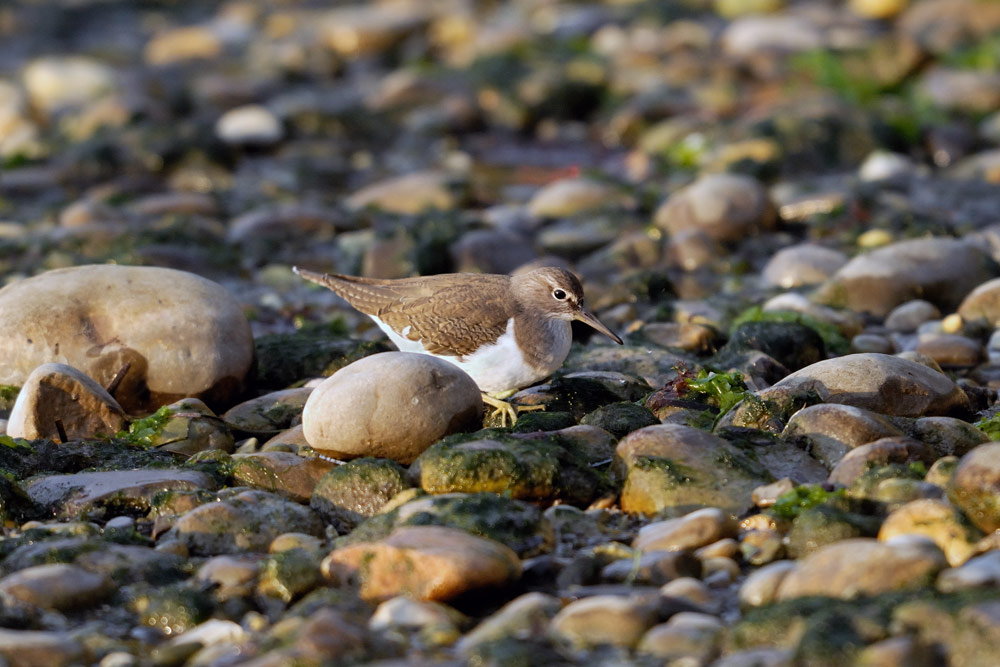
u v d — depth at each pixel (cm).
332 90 3338
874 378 1145
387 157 2777
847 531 888
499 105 2977
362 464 1006
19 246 1930
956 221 2025
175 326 1264
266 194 2411
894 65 2950
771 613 757
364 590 855
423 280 1348
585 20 3744
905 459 994
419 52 3591
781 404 1128
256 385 1359
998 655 693
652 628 786
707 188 2003
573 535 949
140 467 1083
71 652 771
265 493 996
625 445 1029
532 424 1127
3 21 4372
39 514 1015
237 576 877
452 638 789
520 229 2067
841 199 2078
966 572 776
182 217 2112
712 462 998
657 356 1375
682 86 3012
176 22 4503
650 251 1886
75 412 1153
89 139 2658
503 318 1266
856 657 706
